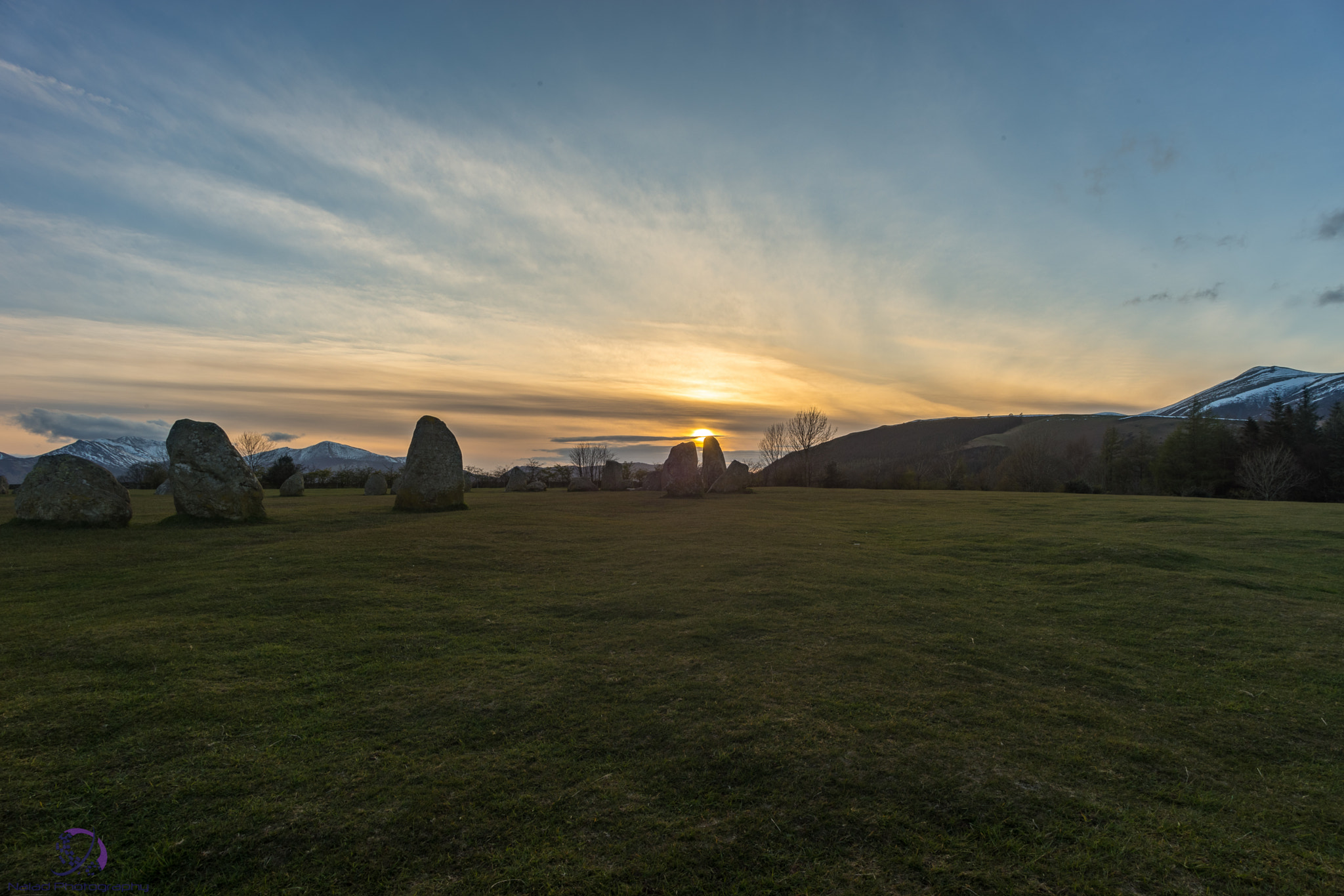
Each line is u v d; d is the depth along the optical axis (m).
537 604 8.47
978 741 4.61
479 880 3.19
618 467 36.78
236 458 15.77
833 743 4.52
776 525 17.31
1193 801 3.91
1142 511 20.41
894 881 3.19
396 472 39.12
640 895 3.09
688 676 5.83
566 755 4.38
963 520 18.66
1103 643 7.11
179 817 3.64
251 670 5.87
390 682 5.69
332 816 3.67
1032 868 3.28
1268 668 6.35
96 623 7.17
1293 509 21.03
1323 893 3.10
